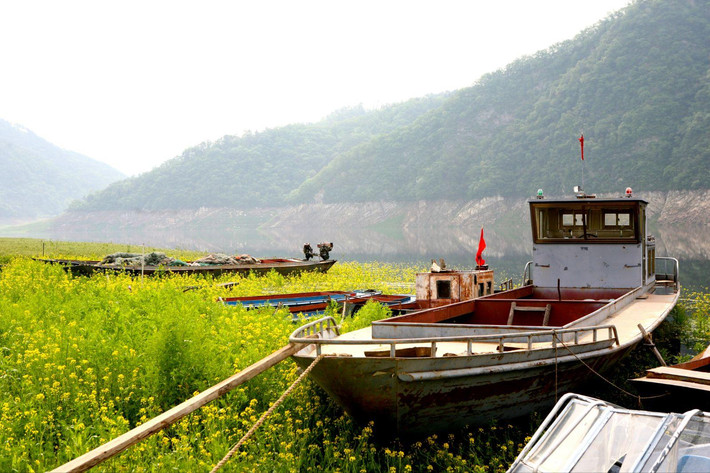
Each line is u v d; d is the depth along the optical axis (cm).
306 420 795
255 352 941
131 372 863
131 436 548
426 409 719
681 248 6544
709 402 691
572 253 1252
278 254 6731
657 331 1253
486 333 843
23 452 639
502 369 727
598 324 939
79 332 1047
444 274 1180
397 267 3778
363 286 2405
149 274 2372
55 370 851
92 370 841
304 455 700
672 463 488
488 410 757
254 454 694
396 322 874
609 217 1225
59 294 1552
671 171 18588
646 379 731
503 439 769
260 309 1455
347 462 689
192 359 864
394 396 698
